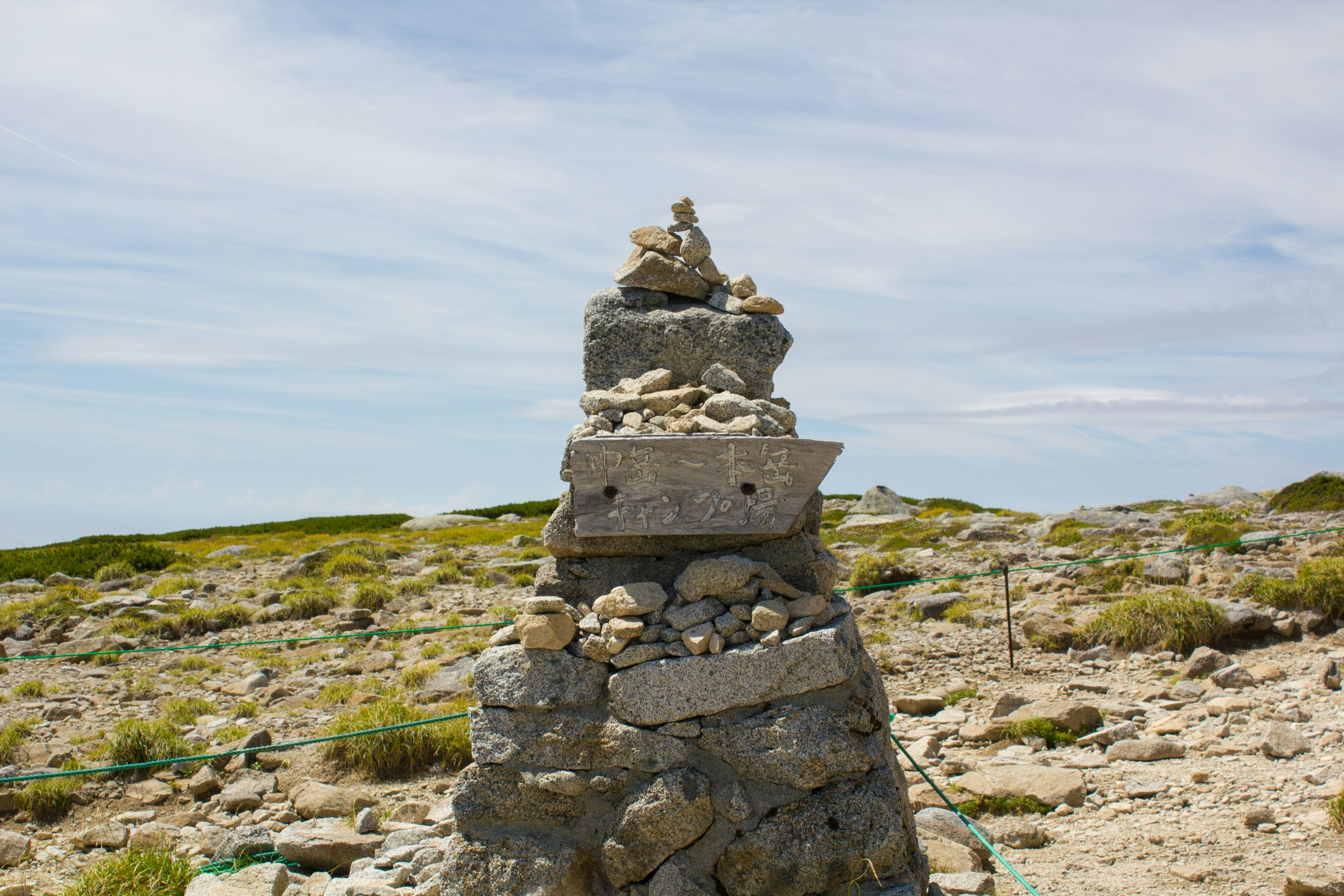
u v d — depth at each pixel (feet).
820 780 15.52
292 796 27.07
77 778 28.45
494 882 15.87
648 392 18.63
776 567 17.39
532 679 16.20
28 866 23.20
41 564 79.00
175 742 30.27
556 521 17.49
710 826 15.64
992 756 27.91
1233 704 28.96
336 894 19.03
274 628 53.78
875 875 15.37
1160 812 23.12
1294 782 23.65
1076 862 20.85
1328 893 17.72
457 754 29.84
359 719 30.63
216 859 22.77
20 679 42.88
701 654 15.85
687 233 19.72
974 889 18.71
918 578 57.11
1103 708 30.48
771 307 19.15
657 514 16.70
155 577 76.64
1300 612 37.14
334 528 134.41
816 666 15.76
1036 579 51.83
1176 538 59.98
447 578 68.03
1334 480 67.26
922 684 36.81
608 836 15.78
